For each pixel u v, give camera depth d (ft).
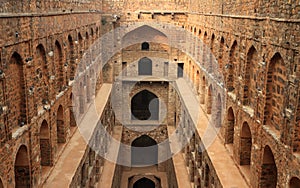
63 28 58.49
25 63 40.96
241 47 51.96
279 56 39.86
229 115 59.00
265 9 42.80
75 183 51.21
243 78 50.72
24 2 40.42
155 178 103.55
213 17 70.23
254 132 46.14
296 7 34.68
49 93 50.01
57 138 58.80
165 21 104.94
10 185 36.70
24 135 40.70
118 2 103.24
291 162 35.47
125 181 99.25
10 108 37.65
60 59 58.13
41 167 49.65
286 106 36.91
